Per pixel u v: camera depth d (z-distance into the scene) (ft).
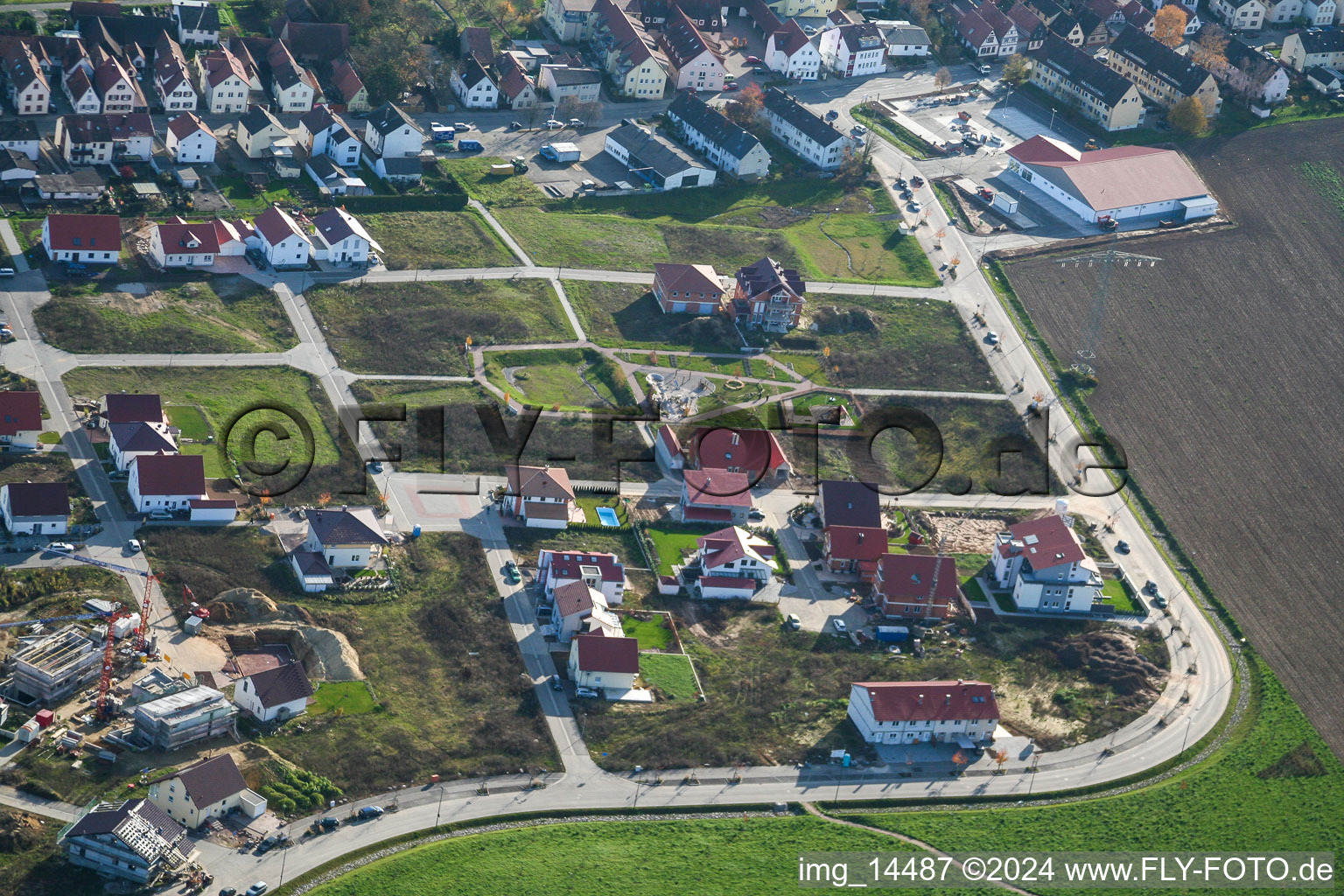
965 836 584.40
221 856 537.65
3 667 601.21
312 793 567.59
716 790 599.98
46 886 514.27
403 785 582.76
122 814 524.11
